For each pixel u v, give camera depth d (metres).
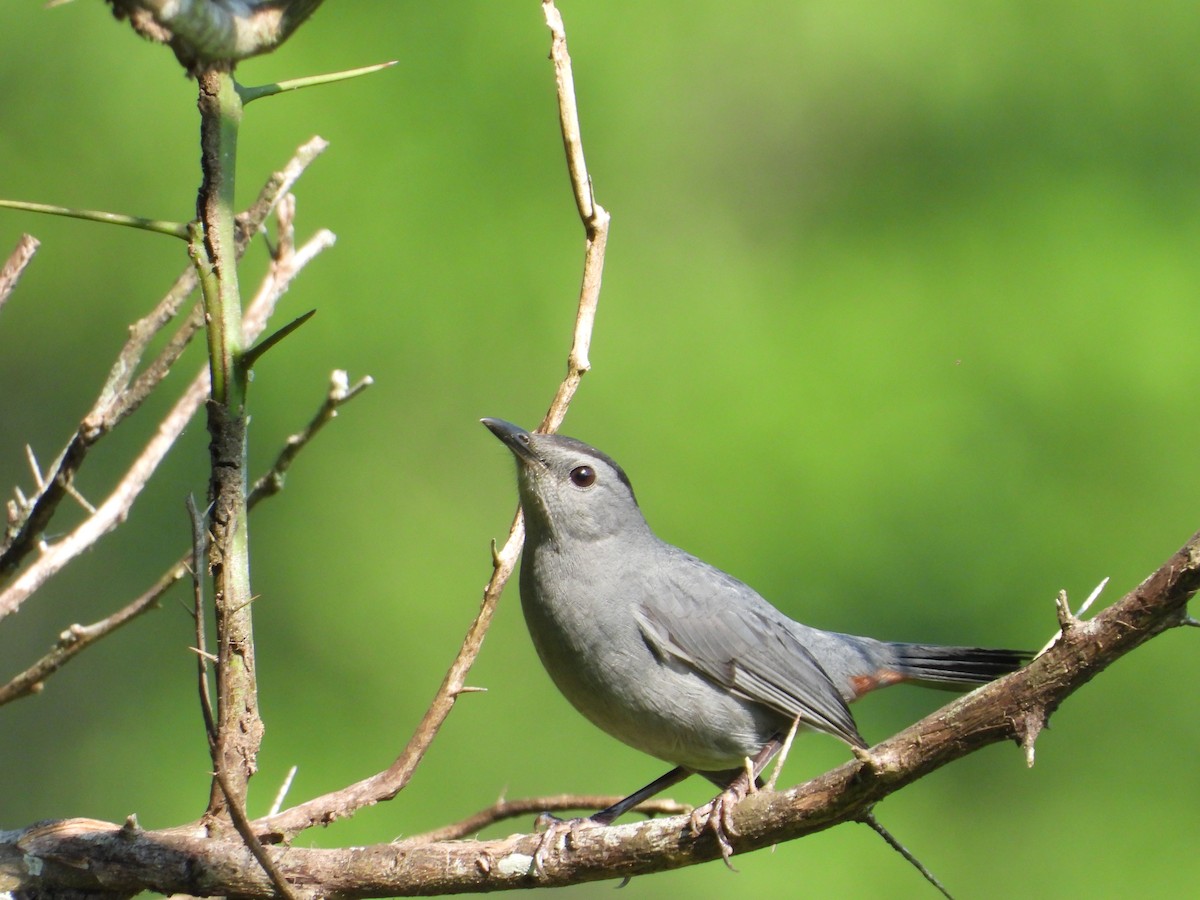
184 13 4.07
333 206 13.09
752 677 6.82
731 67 14.33
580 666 6.79
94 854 4.63
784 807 4.47
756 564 12.78
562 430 13.23
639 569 6.87
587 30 14.15
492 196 13.39
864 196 14.44
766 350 13.59
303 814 5.00
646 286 13.85
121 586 13.00
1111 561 12.77
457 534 13.20
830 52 14.59
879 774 4.15
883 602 12.67
